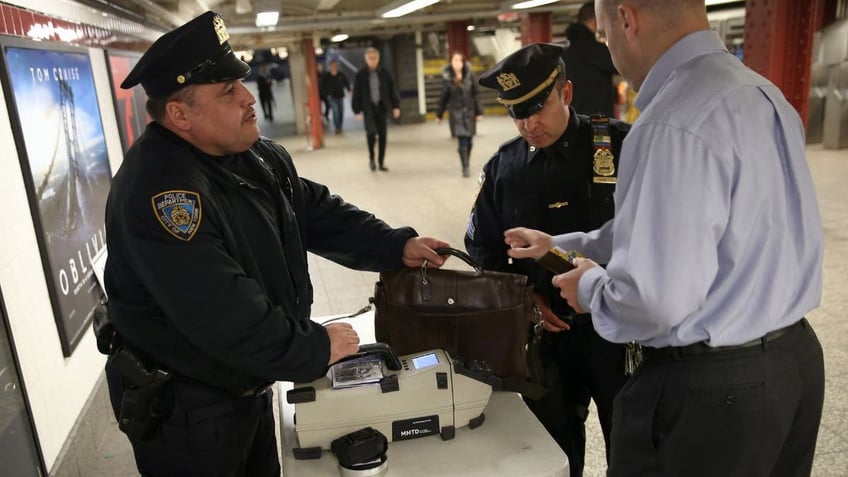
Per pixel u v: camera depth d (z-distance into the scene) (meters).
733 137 1.02
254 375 1.30
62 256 2.49
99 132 3.26
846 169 7.07
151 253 1.21
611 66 4.10
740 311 1.07
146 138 1.33
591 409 2.71
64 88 2.75
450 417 1.30
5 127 2.16
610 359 1.68
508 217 1.79
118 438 2.71
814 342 1.18
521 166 1.77
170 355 1.34
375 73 8.66
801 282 1.14
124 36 4.38
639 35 1.14
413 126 15.88
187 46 1.23
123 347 1.38
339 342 1.27
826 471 2.15
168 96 1.26
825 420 2.44
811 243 1.13
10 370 1.94
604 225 1.50
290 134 15.43
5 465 1.83
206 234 1.23
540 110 1.63
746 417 1.10
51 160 2.50
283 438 1.34
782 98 1.13
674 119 1.04
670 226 0.99
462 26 12.23
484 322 1.44
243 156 1.45
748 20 5.04
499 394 1.49
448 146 11.43
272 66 27.23
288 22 9.30
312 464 1.25
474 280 1.46
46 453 2.12
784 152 1.11
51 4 2.79
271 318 1.22
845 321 3.27
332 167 9.65
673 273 0.99
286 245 1.48
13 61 2.23
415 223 5.83
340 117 14.95
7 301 2.02
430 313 1.46
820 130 8.94
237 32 9.27
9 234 2.09
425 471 1.20
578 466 1.89
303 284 1.53
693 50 1.09
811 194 1.14
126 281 1.34
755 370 1.09
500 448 1.27
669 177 1.01
